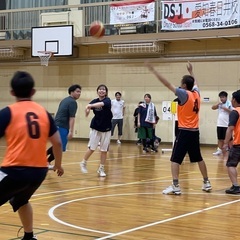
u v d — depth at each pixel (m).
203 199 7.26
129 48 18.30
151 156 13.72
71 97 9.73
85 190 7.96
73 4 19.94
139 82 18.80
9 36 20.80
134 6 17.97
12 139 3.94
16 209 4.24
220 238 5.00
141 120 15.20
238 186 7.81
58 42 19.06
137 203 6.89
